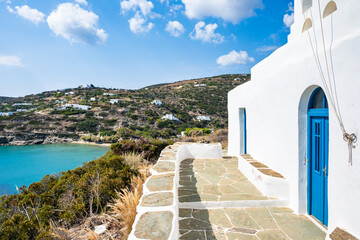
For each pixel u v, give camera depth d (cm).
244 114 898
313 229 355
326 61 310
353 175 261
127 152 1075
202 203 441
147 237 218
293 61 414
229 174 661
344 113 275
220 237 334
